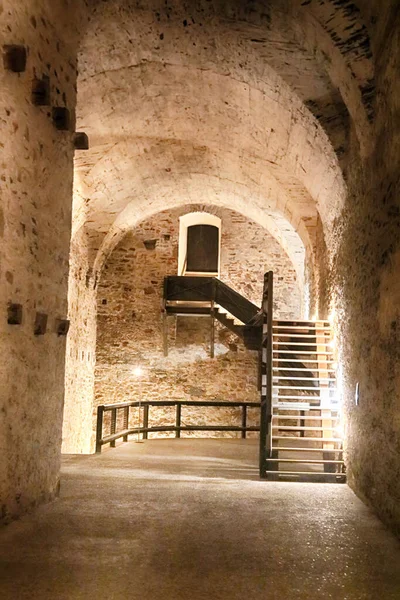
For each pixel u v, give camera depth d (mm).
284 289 14305
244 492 5469
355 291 5941
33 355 4410
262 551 3559
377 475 4719
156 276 14328
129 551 3469
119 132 8977
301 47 6102
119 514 4387
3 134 3908
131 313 14242
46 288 4660
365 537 3986
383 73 4668
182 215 14438
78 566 3178
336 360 7207
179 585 2939
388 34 4484
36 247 4449
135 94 7832
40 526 3969
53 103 4770
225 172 10766
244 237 14438
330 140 6434
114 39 6629
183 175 11336
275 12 5703
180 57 6945
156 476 6266
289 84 6398
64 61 5039
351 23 4938
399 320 4180
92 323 13734
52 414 4828
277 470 6699
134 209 12617
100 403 13969
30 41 4320
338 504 5070
